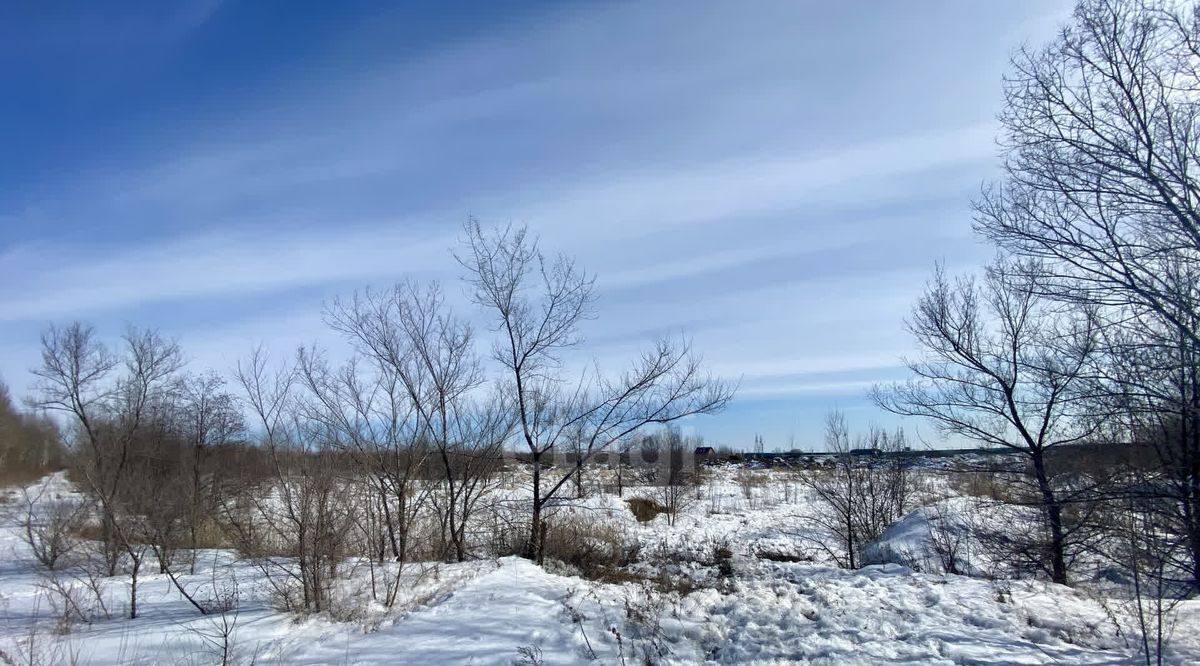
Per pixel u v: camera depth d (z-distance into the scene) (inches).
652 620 336.8
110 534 478.6
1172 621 321.1
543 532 577.9
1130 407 340.2
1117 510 344.2
